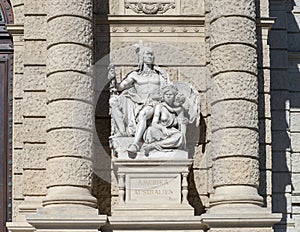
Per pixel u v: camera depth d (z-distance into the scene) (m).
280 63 28.88
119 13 26.75
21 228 24.98
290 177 28.20
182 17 26.75
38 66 25.88
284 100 28.66
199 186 25.89
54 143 24.30
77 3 24.92
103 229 24.19
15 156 26.39
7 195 27.17
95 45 26.41
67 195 23.83
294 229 27.72
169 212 24.47
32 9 26.11
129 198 24.53
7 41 28.05
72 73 24.56
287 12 29.73
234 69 24.95
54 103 24.48
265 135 26.22
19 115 26.59
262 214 23.91
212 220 23.88
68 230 23.50
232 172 24.50
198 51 26.67
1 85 27.80
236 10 25.25
